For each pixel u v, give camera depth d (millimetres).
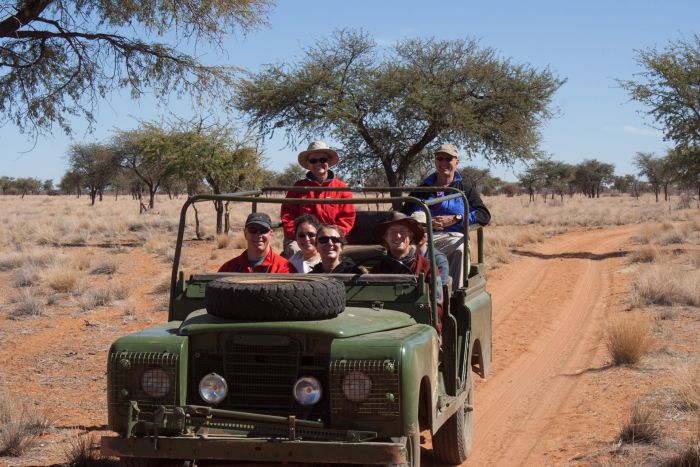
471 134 28969
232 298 4746
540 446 7082
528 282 19328
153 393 4668
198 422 4590
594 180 102500
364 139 30672
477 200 8000
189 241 28844
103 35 13367
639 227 37281
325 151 7684
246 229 6582
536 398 8883
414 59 29812
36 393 8969
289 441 4344
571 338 12461
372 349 4480
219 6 13305
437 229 7266
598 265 22312
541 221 43094
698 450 5949
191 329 4785
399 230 6113
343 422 4457
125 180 76875
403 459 4262
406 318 5176
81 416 8008
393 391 4418
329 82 29328
